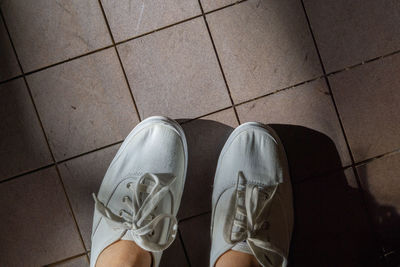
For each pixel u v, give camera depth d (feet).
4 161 3.80
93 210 3.82
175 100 3.79
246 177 3.62
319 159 3.83
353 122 3.81
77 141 3.80
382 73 3.79
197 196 3.83
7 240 3.84
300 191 3.84
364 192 3.83
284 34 3.76
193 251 3.82
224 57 3.76
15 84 3.76
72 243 3.83
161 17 3.74
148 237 3.26
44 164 3.81
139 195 3.45
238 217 3.48
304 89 3.79
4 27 3.74
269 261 3.43
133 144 3.70
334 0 3.75
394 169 3.83
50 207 3.83
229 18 3.75
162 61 3.76
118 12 3.74
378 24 3.76
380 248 3.84
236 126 3.81
